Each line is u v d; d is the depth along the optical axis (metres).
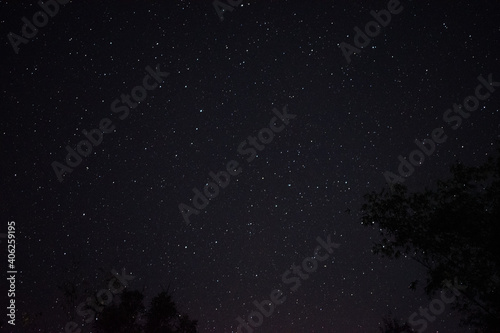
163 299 16.58
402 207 10.38
